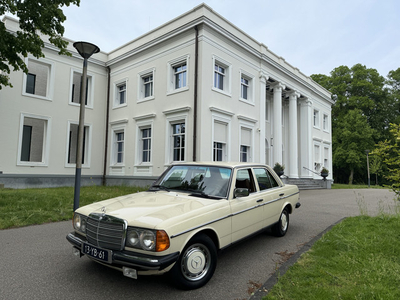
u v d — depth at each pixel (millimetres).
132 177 16219
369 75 38156
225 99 14781
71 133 18281
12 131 14695
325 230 6129
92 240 3393
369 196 14539
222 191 4148
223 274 3805
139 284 3475
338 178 45250
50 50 16312
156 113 15492
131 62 17375
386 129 39469
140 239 3006
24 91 15234
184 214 3342
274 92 19453
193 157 13328
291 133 21125
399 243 4773
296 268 3816
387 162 5465
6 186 14258
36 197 9109
